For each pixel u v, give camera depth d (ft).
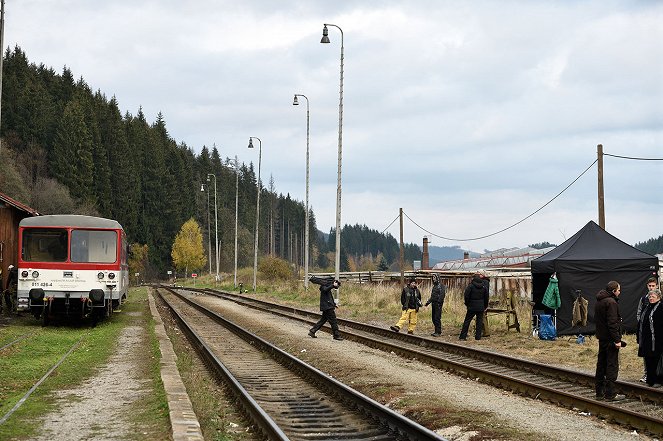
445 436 30.81
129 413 33.86
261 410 32.14
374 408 33.91
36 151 334.85
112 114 407.64
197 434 28.30
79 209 308.60
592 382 44.21
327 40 123.44
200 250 398.42
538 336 71.87
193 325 89.76
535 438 30.01
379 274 219.82
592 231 77.00
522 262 280.72
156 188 416.67
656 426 31.42
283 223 638.94
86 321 87.45
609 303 38.88
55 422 31.89
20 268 77.66
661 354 40.68
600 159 94.17
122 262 83.25
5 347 57.41
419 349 64.39
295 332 80.43
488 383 45.19
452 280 144.97
